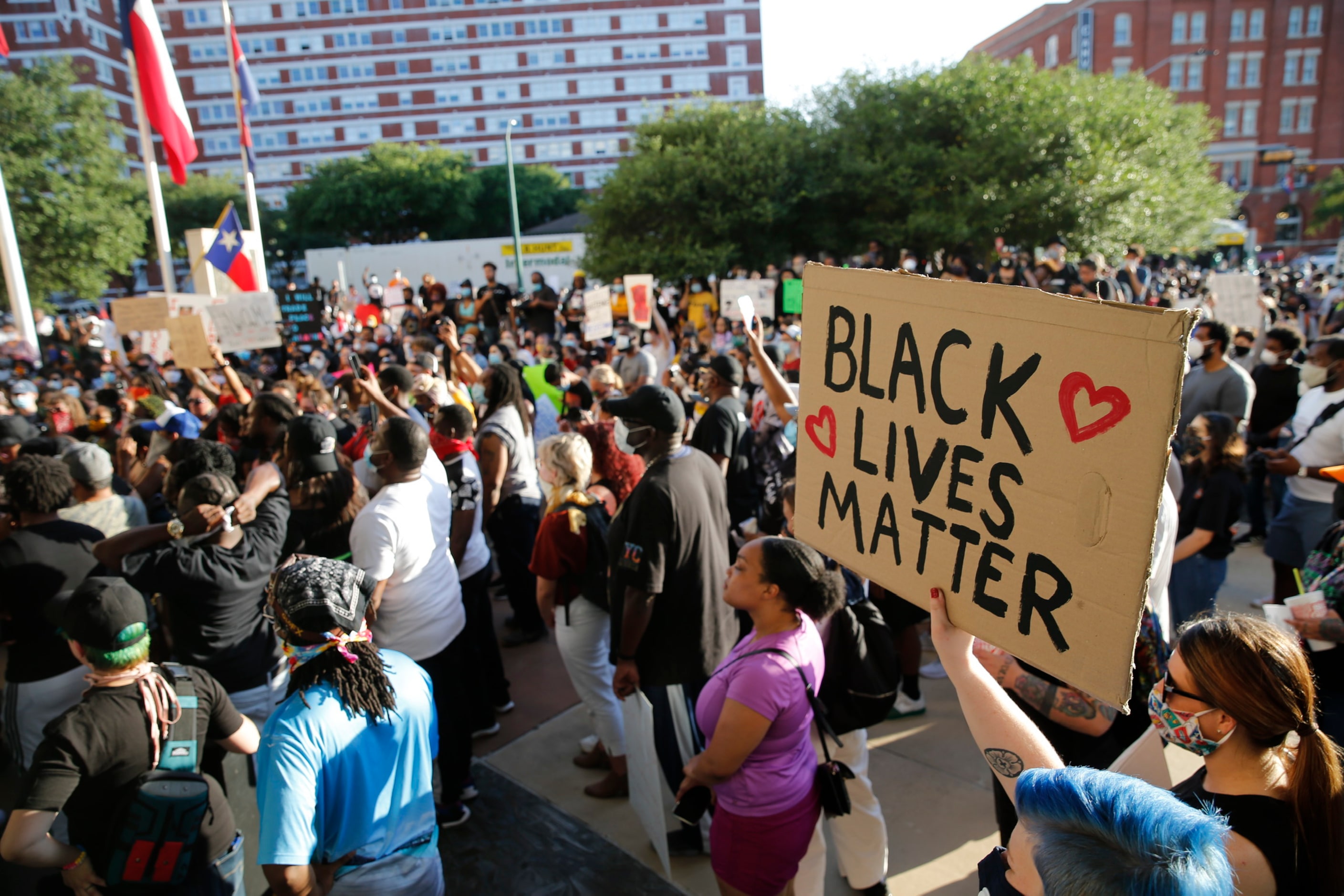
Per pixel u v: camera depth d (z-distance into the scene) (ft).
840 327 5.38
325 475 11.69
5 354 39.55
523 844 10.72
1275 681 4.59
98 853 6.88
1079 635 3.99
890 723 13.35
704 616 9.94
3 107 93.15
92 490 11.80
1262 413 20.70
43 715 10.25
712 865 7.86
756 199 71.72
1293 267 112.98
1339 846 4.52
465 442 13.32
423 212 168.86
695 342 42.47
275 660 10.23
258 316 27.30
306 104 238.27
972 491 4.55
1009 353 4.24
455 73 240.32
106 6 209.05
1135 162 68.59
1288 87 170.19
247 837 9.47
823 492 5.66
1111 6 169.17
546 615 11.42
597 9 239.30
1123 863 3.22
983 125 67.92
